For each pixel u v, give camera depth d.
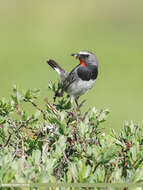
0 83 28.97
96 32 44.88
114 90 28.25
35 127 7.34
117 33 44.56
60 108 8.39
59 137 6.24
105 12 48.91
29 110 18.36
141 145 6.51
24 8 50.06
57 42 41.47
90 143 6.64
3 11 49.25
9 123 7.30
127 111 24.23
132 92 27.61
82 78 12.52
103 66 34.62
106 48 40.09
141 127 6.91
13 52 37.94
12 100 7.60
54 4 51.06
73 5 50.28
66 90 12.77
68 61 36.12
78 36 43.78
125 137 6.78
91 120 7.24
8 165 5.44
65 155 6.18
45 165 5.75
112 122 22.22
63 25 46.47
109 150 5.82
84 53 12.65
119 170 5.51
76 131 6.79
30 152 6.88
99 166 5.98
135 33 44.47
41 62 34.84
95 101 25.81
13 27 45.66
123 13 48.28
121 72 32.81
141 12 48.09
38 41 41.78
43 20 47.38
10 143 6.89
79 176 5.37
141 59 36.47
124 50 39.28
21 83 28.89
